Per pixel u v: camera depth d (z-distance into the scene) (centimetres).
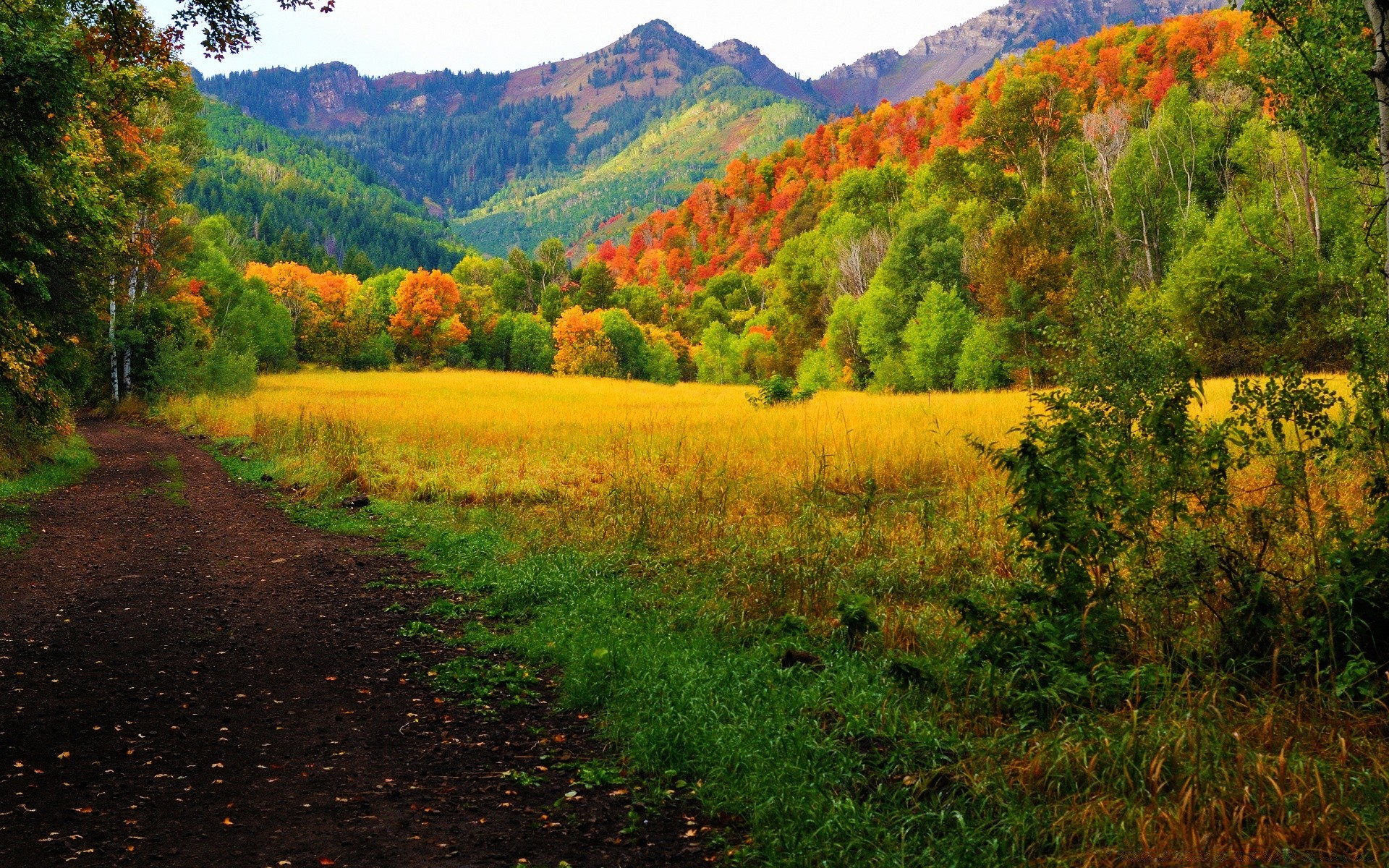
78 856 378
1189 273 3666
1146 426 587
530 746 525
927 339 4803
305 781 473
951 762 446
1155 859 336
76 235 1742
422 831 413
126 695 609
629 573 920
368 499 1528
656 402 4000
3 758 487
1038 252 4222
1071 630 512
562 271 14288
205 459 2400
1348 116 1490
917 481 1382
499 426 2483
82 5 966
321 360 8612
